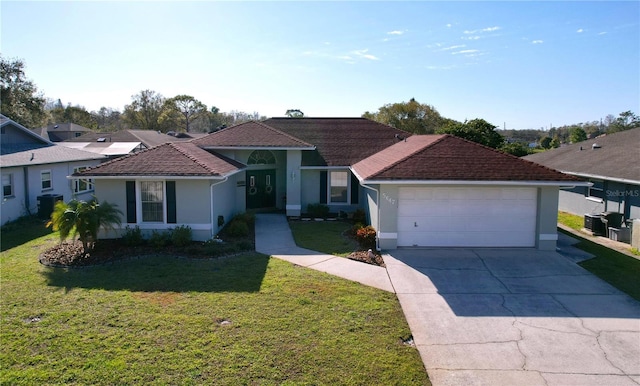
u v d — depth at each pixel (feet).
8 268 38.37
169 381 20.49
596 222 54.60
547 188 45.06
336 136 74.33
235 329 26.00
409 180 43.39
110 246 45.16
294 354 23.21
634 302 31.68
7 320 27.09
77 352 23.08
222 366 21.85
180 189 48.37
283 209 70.90
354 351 23.73
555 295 32.99
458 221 46.16
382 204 45.29
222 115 322.75
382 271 38.50
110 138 138.00
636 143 67.87
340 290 33.19
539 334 26.48
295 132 75.46
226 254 43.24
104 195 48.19
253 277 35.96
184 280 34.99
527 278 36.86
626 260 42.39
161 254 42.75
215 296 31.40
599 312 29.86
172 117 256.32
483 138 110.32
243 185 66.49
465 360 23.32
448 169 44.73
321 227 57.82
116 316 27.71
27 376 20.71
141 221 48.60
